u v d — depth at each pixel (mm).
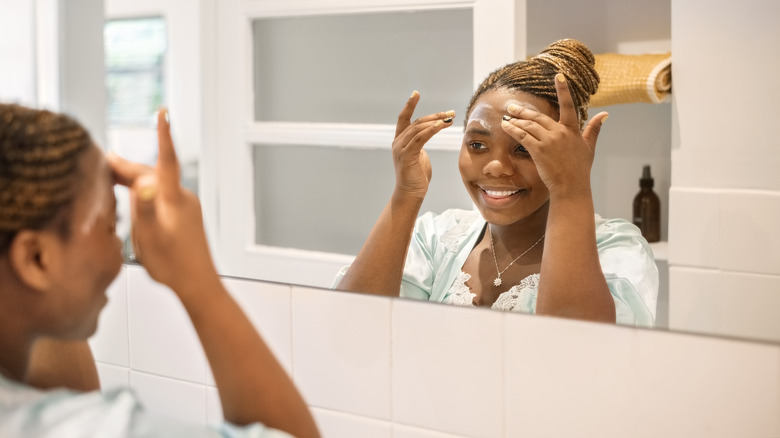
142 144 1140
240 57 1043
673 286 798
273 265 1037
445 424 924
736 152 760
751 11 739
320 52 989
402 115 941
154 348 1118
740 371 771
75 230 687
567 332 847
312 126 998
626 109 804
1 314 675
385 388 960
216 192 1076
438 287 926
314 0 985
